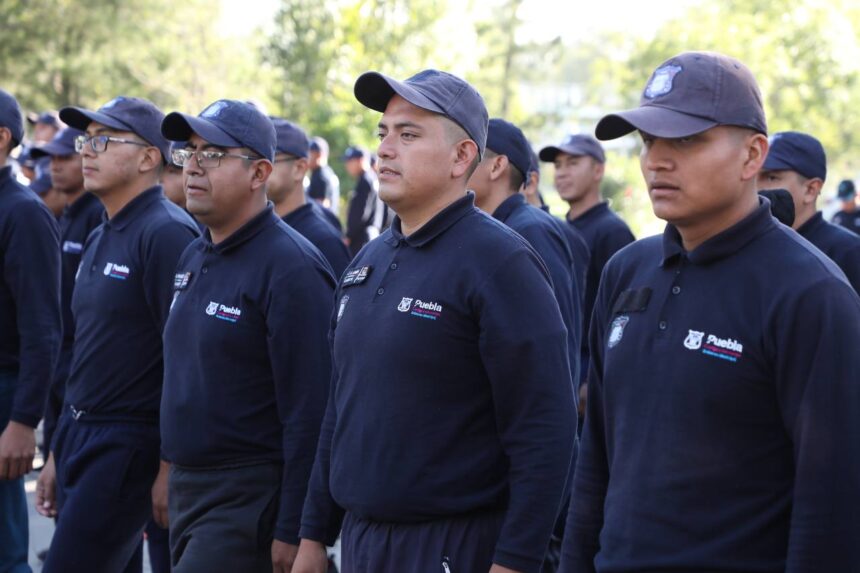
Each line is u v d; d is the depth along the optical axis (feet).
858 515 9.25
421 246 12.40
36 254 19.63
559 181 27.50
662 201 10.02
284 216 23.09
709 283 10.02
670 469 9.87
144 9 123.65
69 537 17.43
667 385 9.98
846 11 126.72
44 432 23.45
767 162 20.38
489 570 11.93
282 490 15.05
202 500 15.51
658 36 124.67
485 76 121.70
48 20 120.06
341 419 12.60
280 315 15.07
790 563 9.30
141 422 17.75
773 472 9.63
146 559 25.44
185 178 15.85
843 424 9.29
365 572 12.26
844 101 121.29
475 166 12.86
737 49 119.24
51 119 39.65
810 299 9.42
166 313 17.56
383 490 12.00
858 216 56.24
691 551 9.70
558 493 11.77
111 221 18.21
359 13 104.63
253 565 15.31
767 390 9.61
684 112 9.86
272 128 16.24
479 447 12.08
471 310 11.96
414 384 11.99
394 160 12.42
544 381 11.85
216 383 15.30
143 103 18.75
